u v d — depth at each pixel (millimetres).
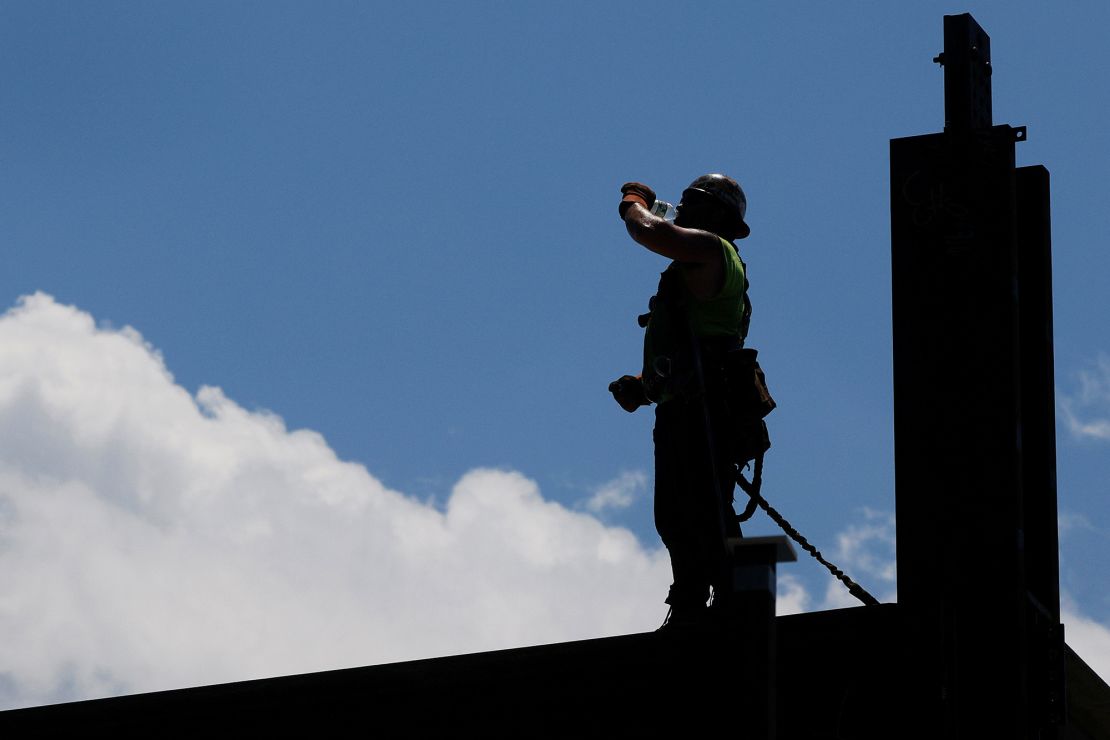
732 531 11203
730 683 8102
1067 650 11227
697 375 11164
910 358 10938
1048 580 11469
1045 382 11906
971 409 10656
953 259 10984
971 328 10812
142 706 11156
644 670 9727
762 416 11477
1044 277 12109
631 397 12422
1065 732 12484
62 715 11312
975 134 11133
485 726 10141
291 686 10797
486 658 10242
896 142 11375
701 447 11203
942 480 10578
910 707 9672
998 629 10062
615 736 9711
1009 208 10938
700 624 9672
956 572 10328
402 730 10383
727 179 12242
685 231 11258
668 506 11500
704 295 11422
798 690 9852
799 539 11328
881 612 9836
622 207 11656
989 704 9867
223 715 10961
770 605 8148
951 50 11375
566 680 9945
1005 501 10375
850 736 9695
